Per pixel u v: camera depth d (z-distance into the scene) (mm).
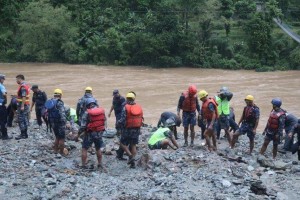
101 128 10570
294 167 11273
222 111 14172
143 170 10648
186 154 11906
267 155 13477
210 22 60250
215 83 42969
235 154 12984
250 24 57781
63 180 9469
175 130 14516
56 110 11602
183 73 50719
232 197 8523
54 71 51719
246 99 13094
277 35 58969
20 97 13461
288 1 68750
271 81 44281
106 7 67500
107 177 9961
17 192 8648
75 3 67125
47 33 59844
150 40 55656
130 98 10805
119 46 57812
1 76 13328
